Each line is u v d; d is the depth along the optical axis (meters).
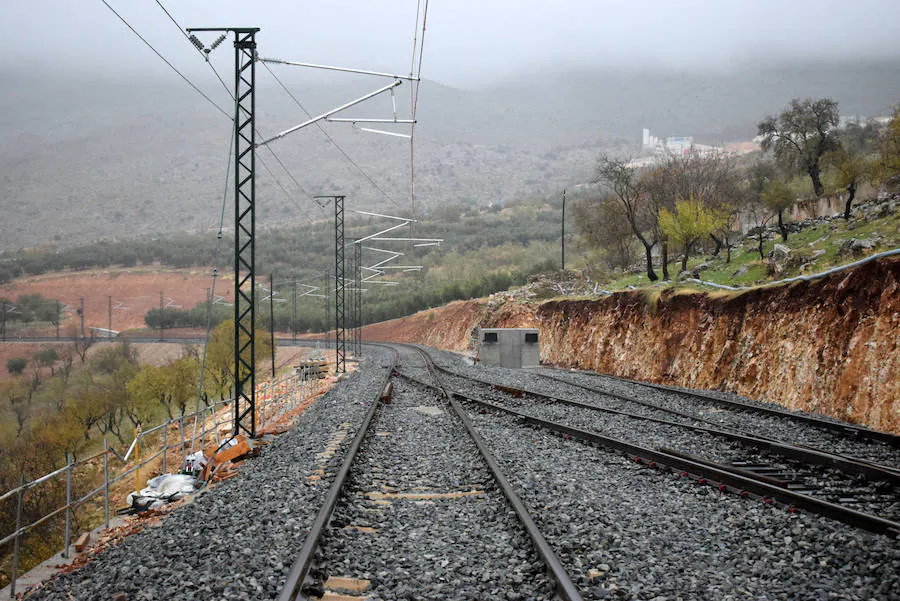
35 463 47.34
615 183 52.81
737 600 5.84
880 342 19.92
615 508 9.19
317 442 15.99
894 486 10.24
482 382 31.27
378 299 145.88
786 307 25.80
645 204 62.84
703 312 32.41
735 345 28.73
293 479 11.47
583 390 27.94
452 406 21.83
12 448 52.12
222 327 75.50
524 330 49.34
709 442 14.65
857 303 21.70
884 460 13.08
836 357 21.81
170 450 26.00
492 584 6.27
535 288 70.06
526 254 157.38
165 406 62.25
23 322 155.75
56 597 6.86
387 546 7.52
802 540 7.57
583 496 9.93
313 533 7.28
